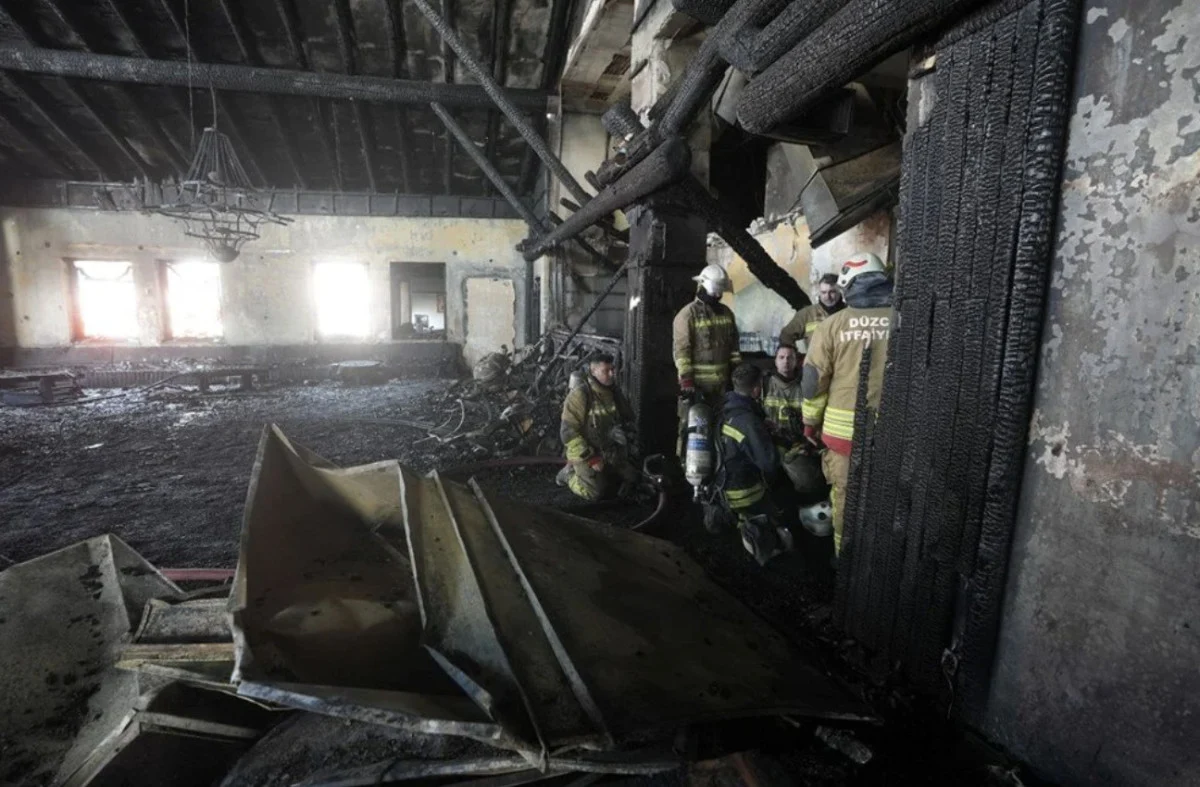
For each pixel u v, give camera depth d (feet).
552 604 5.90
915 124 6.14
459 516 7.13
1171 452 4.00
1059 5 4.55
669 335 15.78
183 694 4.87
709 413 11.45
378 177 37.24
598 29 23.18
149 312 36.45
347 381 35.58
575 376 13.79
